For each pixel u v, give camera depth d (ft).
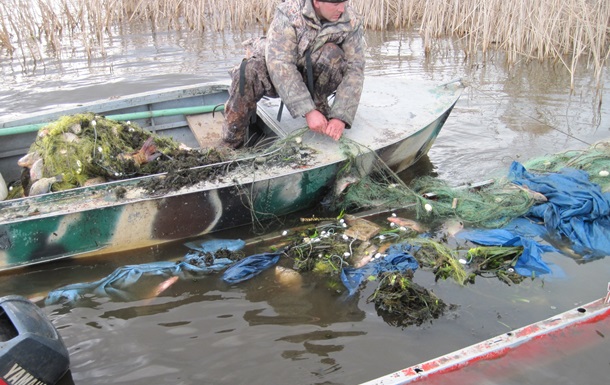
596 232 11.46
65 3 27.84
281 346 8.60
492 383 7.54
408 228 11.81
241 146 13.67
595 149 14.47
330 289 9.94
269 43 11.89
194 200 11.00
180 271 10.44
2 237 9.96
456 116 18.08
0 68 22.66
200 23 28.76
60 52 24.50
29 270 10.58
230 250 11.10
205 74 21.70
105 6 28.02
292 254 10.96
